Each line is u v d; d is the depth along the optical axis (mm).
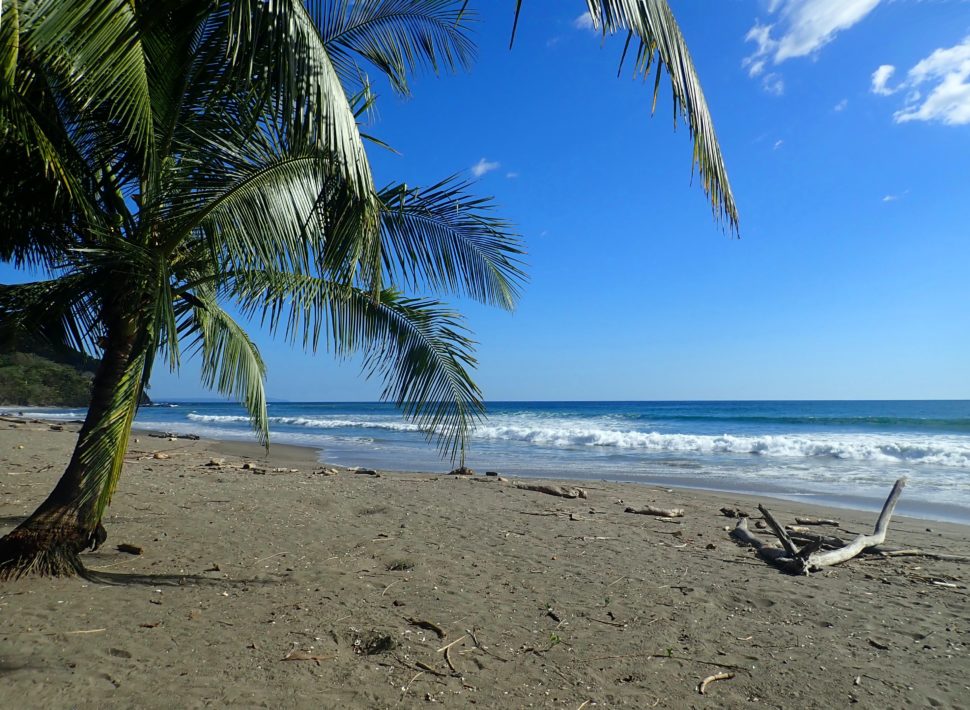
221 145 3842
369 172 2879
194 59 3879
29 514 6160
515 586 4484
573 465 15805
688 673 3197
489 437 24578
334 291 5047
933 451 16625
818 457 17688
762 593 4465
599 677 3129
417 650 3373
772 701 2932
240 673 3010
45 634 3291
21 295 4516
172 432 25578
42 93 3801
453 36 4832
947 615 4113
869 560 5641
